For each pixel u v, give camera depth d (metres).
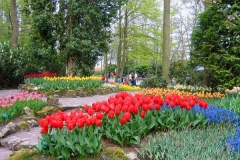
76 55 14.19
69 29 14.09
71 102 8.55
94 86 11.51
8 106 6.21
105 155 3.56
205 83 11.40
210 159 2.90
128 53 22.52
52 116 3.60
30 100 7.17
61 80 11.52
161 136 3.96
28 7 14.30
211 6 9.95
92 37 14.49
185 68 14.70
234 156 3.14
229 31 9.28
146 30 21.28
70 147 3.37
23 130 5.52
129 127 4.18
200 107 5.08
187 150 3.21
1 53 13.30
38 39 14.18
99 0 14.34
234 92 8.12
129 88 14.72
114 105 4.34
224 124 4.66
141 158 3.47
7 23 22.86
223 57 9.34
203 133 4.04
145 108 4.34
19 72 13.86
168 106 5.00
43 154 3.59
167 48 14.47
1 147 4.71
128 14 22.89
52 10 14.07
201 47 10.36
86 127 3.70
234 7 9.34
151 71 19.48
